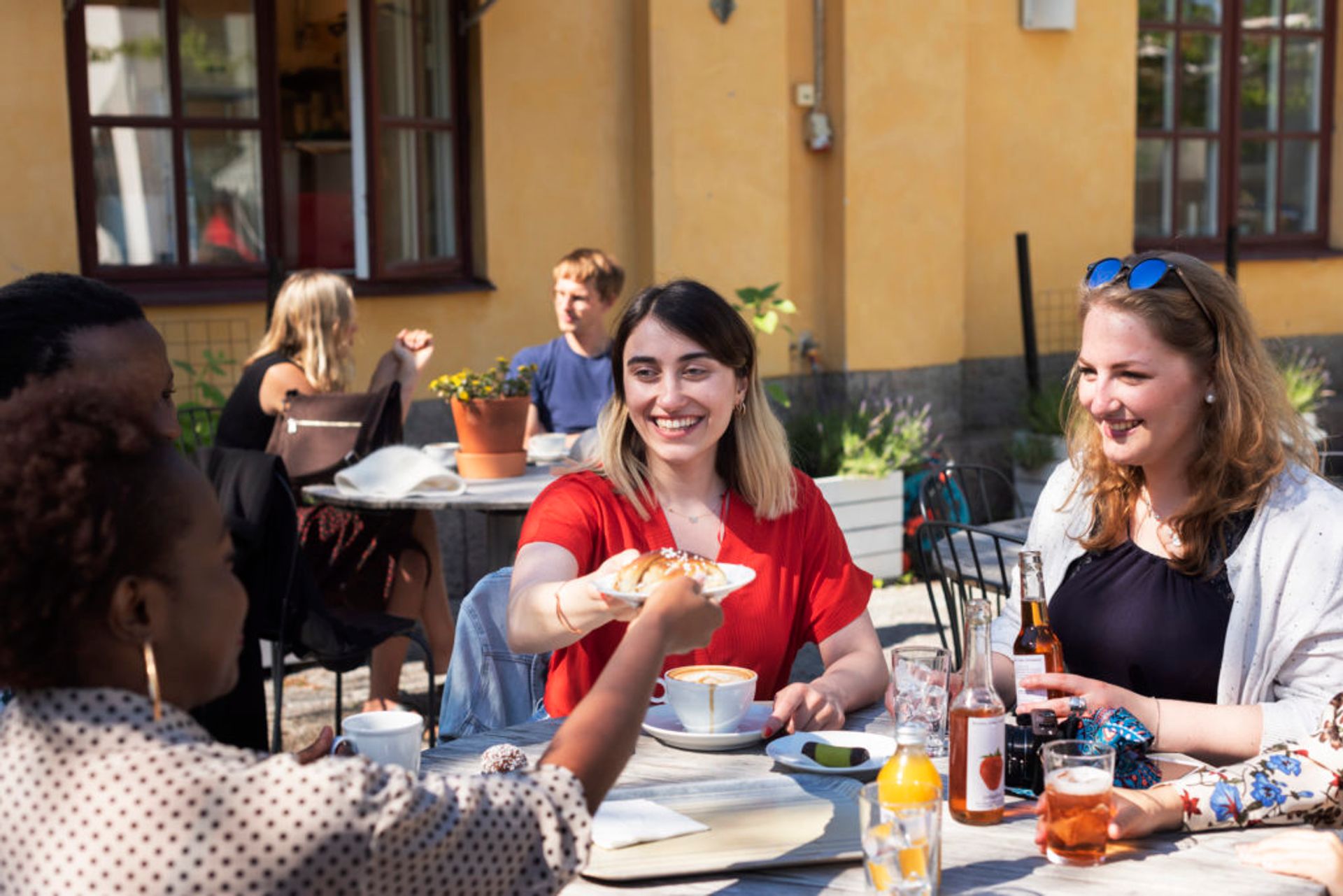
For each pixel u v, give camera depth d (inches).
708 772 82.9
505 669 111.1
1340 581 84.2
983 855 69.8
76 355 85.4
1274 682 87.3
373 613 166.4
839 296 294.8
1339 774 73.2
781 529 101.9
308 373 189.0
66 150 219.8
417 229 257.8
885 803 64.7
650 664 57.7
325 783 47.2
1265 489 87.1
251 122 241.0
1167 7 351.3
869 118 292.2
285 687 204.2
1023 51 323.0
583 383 222.5
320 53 254.7
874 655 100.1
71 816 46.2
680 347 96.8
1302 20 371.6
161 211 234.5
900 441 269.7
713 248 279.1
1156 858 69.4
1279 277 367.9
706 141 275.9
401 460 172.1
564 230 269.7
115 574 46.4
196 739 48.9
